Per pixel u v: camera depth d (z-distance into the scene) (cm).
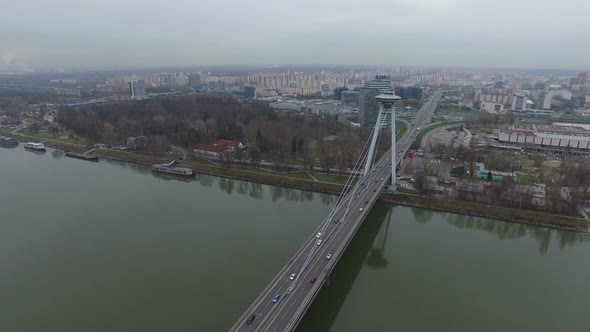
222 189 19388
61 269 11531
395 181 17862
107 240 13362
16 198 17688
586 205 15850
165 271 11300
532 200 16000
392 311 9819
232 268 11431
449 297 10369
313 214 15738
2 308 9738
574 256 12731
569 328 9169
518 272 11688
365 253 12850
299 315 8469
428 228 14775
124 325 9038
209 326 8938
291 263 10731
